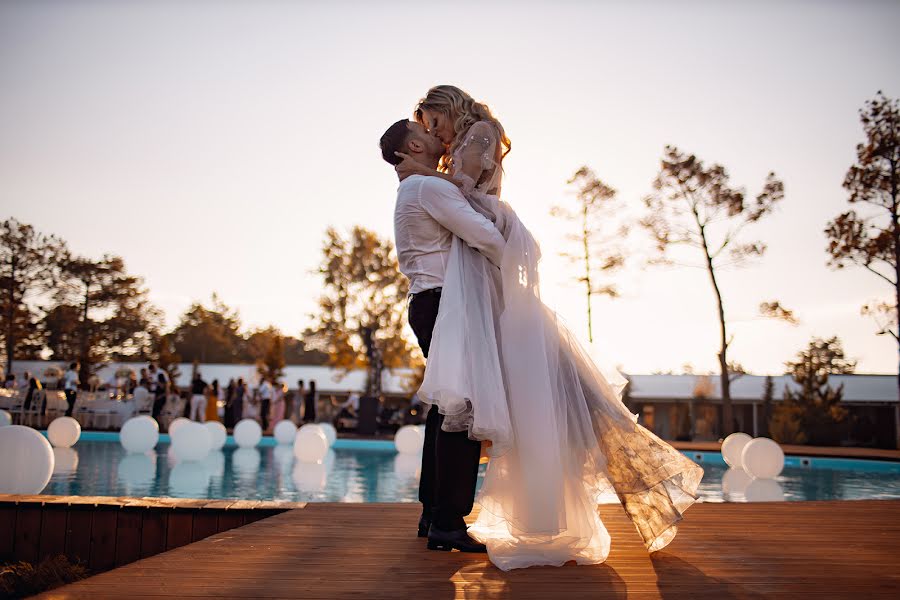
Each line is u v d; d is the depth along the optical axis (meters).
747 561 2.52
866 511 3.98
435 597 1.95
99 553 4.24
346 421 22.41
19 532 4.29
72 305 44.12
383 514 3.70
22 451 5.44
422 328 2.69
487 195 2.77
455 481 2.63
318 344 31.95
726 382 23.00
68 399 18.23
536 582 2.15
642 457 2.60
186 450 11.66
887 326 20.17
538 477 2.41
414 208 2.70
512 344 2.53
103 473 9.85
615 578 2.22
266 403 21.17
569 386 2.62
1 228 38.53
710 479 10.84
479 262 2.69
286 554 2.56
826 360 31.33
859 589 2.09
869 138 20.45
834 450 16.98
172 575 2.17
